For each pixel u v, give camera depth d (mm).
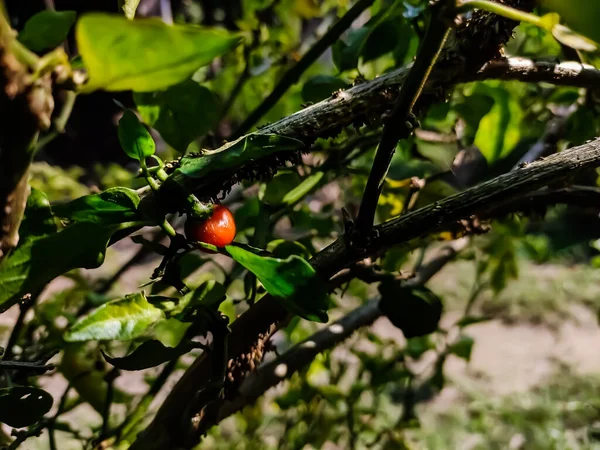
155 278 256
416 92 231
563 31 191
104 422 399
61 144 1230
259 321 297
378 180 255
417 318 364
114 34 172
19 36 219
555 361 1278
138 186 359
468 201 275
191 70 181
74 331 216
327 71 622
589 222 747
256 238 374
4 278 223
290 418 726
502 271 630
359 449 807
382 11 340
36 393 260
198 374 305
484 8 202
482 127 389
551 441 896
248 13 606
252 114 389
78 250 226
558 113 530
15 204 192
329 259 276
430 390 1104
